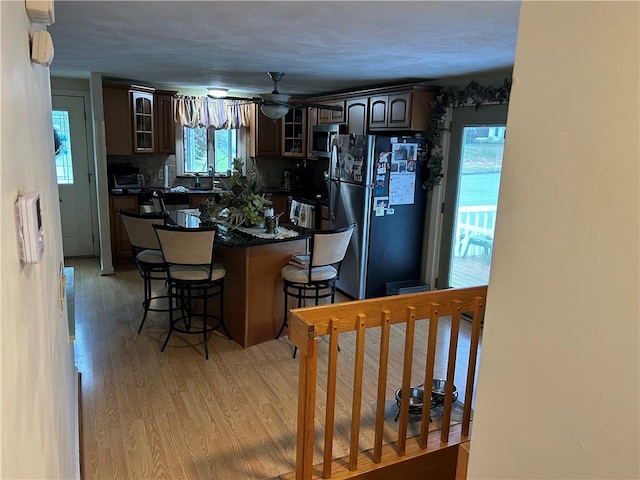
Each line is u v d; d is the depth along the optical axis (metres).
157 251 4.11
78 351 3.72
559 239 0.81
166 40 3.10
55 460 1.23
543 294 0.85
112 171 6.28
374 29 2.64
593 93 0.74
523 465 0.92
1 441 0.58
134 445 2.63
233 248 3.86
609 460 0.75
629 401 0.71
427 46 3.06
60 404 1.49
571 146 0.78
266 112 4.43
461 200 4.79
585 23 0.74
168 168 6.75
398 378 3.44
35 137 1.19
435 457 2.48
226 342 3.97
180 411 2.97
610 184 0.72
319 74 4.52
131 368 3.48
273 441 2.70
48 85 1.88
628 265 0.70
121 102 5.69
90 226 6.48
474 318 2.52
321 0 2.13
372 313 2.24
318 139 6.26
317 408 3.04
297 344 2.10
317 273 3.79
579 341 0.79
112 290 5.16
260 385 3.30
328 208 5.69
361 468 2.32
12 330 0.69
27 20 1.07
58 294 1.69
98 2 2.24
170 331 3.84
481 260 4.59
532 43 0.83
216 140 7.11
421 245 5.27
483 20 2.40
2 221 0.65
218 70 4.49
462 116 4.62
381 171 4.85
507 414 0.95
